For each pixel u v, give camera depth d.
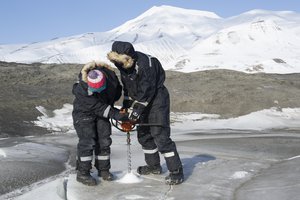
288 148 10.81
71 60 166.25
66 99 22.92
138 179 6.46
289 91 28.16
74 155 10.11
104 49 173.88
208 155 9.28
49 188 6.10
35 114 19.55
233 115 23.59
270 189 6.02
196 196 5.79
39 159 8.89
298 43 168.38
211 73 35.84
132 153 10.41
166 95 6.33
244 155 9.55
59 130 17.72
